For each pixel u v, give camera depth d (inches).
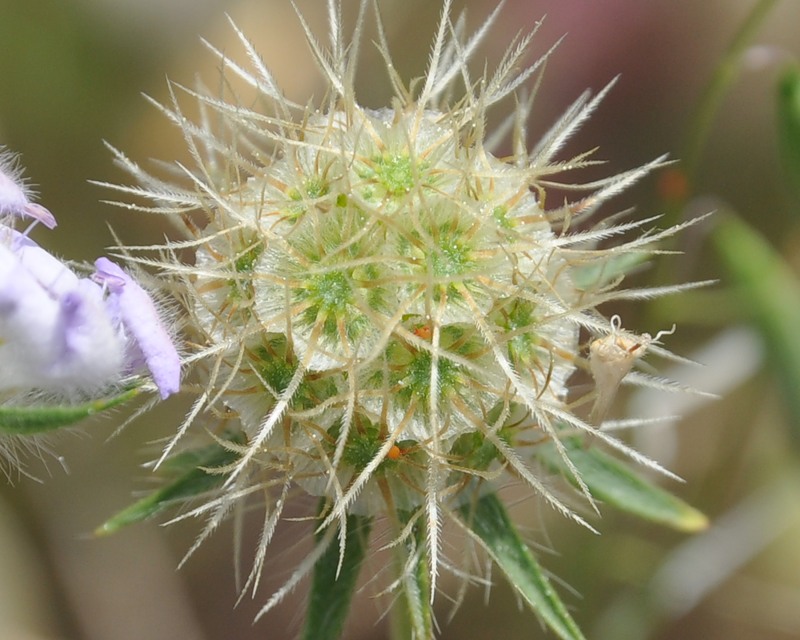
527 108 5.3
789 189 6.3
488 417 5.0
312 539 5.2
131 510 5.0
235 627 6.8
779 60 6.7
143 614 6.8
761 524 6.7
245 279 5.0
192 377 5.2
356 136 5.1
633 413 6.4
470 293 5.0
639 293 5.2
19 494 6.7
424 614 5.0
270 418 4.9
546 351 5.1
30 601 6.7
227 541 6.8
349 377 4.9
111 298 4.8
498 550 5.1
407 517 5.1
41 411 4.6
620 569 6.6
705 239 6.7
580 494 5.2
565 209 5.1
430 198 5.0
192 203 5.1
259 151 5.2
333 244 5.0
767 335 6.4
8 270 4.7
